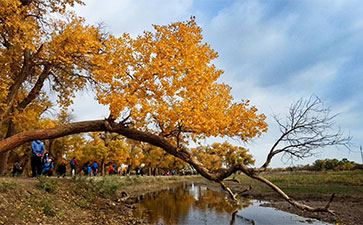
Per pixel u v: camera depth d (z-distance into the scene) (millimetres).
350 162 58281
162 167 68750
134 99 7785
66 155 33375
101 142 40688
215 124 8000
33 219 7809
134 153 49531
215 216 13062
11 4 10445
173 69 8500
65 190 11883
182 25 8758
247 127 8906
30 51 12750
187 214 13492
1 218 6973
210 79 8273
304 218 12477
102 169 37844
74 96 14523
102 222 9883
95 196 13273
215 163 67500
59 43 11438
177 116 7578
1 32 11227
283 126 7395
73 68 12930
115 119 9250
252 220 12148
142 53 8742
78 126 9094
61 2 12562
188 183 47750
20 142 8688
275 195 21391
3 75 11406
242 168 7965
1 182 9297
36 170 12789
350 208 14102
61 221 8578
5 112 11406
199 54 8742
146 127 9211
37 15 13336
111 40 8844
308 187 24562
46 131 8891
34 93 13828
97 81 12344
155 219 11891
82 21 12969
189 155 8930
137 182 31406
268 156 7617
